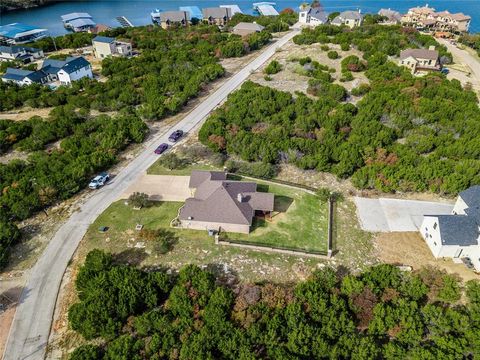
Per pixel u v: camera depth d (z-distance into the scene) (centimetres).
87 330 3572
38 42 13362
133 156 6775
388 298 3941
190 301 3850
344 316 3669
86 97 9025
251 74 10262
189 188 5722
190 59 11338
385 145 6712
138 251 4747
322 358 3481
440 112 7519
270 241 4934
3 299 4166
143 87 9488
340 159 6331
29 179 5806
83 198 5716
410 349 3481
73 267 4559
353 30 12769
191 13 17862
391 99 7994
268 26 14325
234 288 4269
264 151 6412
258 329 3544
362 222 5303
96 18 19750
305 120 7231
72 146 6794
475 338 3456
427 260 4678
